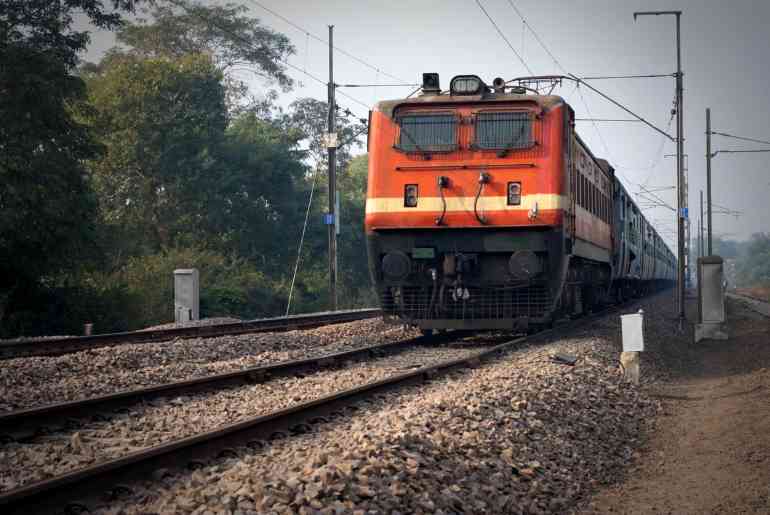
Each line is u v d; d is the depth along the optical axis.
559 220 13.58
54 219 22.64
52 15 24.09
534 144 13.77
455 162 13.88
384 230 14.05
